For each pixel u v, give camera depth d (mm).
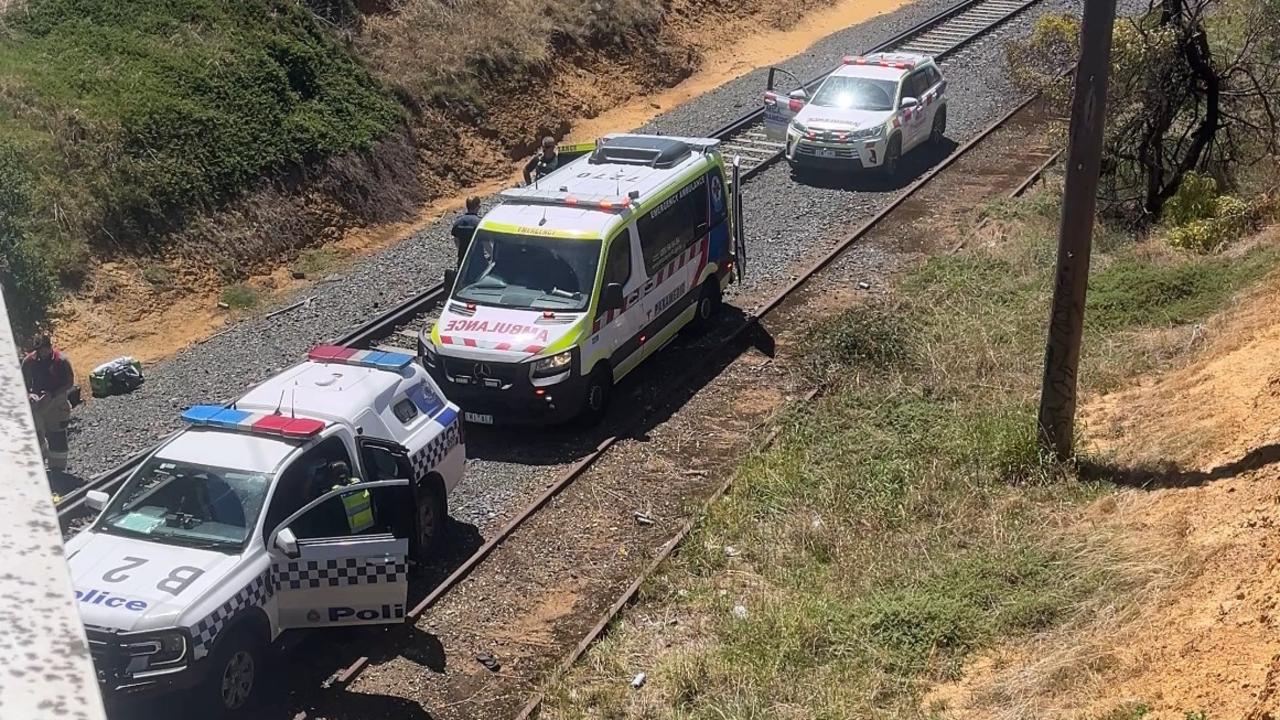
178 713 8523
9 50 19641
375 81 23484
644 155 15883
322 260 19750
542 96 26484
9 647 1238
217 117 20125
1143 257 16234
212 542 8844
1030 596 9242
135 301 17312
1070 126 10500
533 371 13062
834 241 19125
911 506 11047
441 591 10352
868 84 22844
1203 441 10805
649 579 10414
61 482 12266
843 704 8289
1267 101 18156
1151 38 16891
